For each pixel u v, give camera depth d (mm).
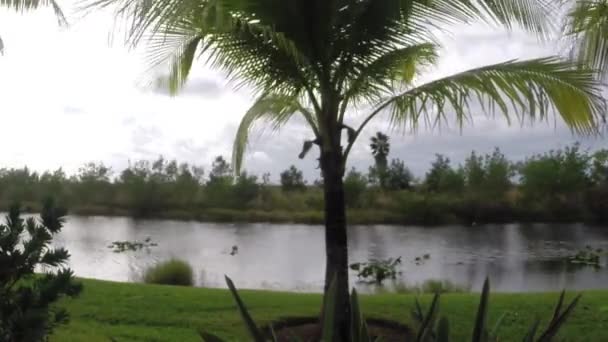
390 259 18969
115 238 26250
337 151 5688
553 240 27109
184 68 6074
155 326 6703
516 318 6820
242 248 23141
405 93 5344
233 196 40812
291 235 29094
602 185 37938
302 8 4957
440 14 4918
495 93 4816
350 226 34938
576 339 6078
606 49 4543
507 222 37312
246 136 7457
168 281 12398
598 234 30031
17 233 2918
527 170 38875
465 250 23359
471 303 7488
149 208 40312
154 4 3596
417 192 41031
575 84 4602
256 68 5531
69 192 39312
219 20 4316
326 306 2650
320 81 5520
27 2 7348
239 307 2717
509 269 17891
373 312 7016
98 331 6348
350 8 5105
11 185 33531
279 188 45250
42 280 2904
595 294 8125
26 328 2660
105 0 3781
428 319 2619
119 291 8305
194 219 37844
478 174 39656
